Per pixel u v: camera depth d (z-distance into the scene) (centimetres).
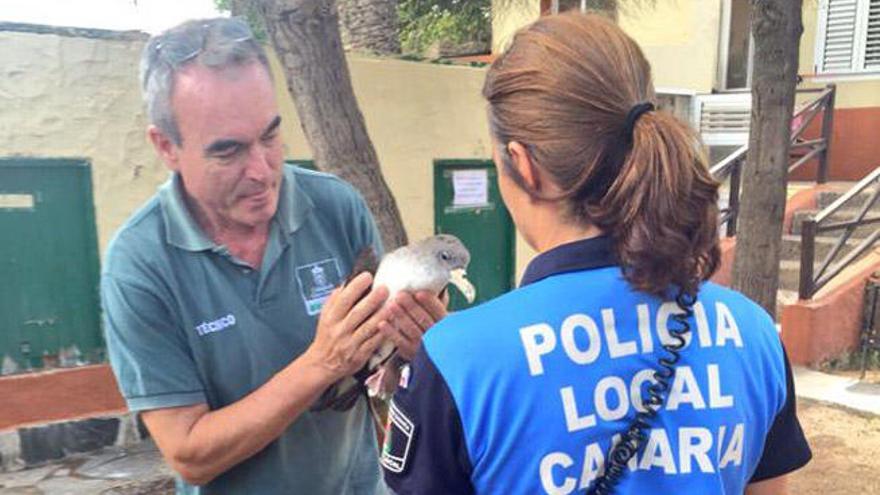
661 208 107
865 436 482
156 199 167
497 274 662
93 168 465
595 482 108
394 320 146
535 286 115
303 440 173
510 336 110
